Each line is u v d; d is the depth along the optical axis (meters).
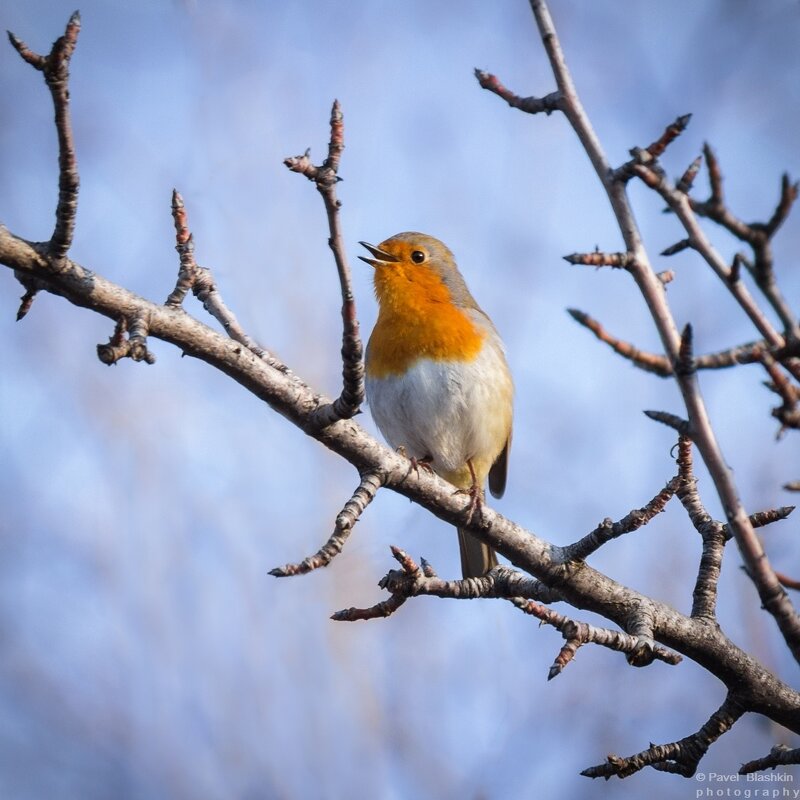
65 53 5.63
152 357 6.47
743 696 7.36
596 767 6.98
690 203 5.07
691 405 5.45
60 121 5.77
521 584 7.22
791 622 5.66
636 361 6.38
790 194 4.96
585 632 6.56
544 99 6.12
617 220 5.70
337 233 6.20
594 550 7.45
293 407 7.04
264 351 7.39
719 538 7.77
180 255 6.78
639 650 6.62
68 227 6.09
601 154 5.82
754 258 5.15
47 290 6.39
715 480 5.57
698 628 7.44
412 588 6.88
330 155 6.07
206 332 6.77
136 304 6.53
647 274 5.61
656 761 6.96
